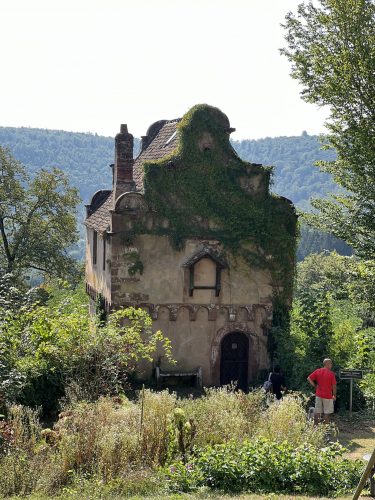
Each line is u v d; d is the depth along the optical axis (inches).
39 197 1595.7
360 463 511.2
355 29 843.4
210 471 490.3
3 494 459.8
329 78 850.8
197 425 558.6
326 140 933.8
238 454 506.9
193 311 1003.3
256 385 1008.9
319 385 708.7
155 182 988.6
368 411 840.3
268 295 1030.4
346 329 957.2
